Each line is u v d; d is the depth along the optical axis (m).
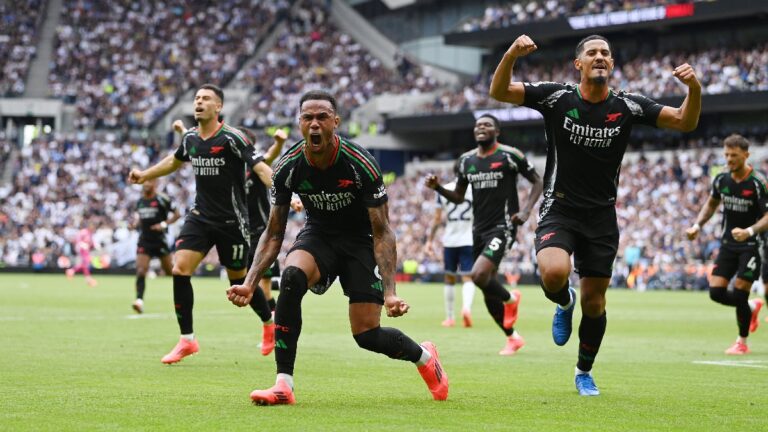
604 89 8.52
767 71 50.81
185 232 11.85
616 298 34.38
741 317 14.14
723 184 14.84
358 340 8.16
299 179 8.00
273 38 72.75
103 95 67.50
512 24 58.66
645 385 9.81
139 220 22.11
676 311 25.80
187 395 8.58
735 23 54.69
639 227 47.78
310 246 8.12
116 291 33.09
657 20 53.12
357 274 8.12
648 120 8.52
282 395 7.93
